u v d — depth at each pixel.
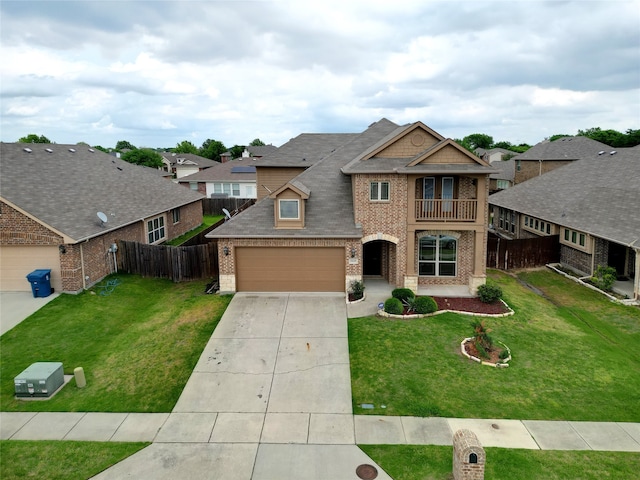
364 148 24.12
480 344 14.17
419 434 10.38
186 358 13.98
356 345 14.68
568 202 26.36
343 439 10.23
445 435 10.34
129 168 31.55
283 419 11.01
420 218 19.36
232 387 12.41
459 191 20.00
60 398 11.96
